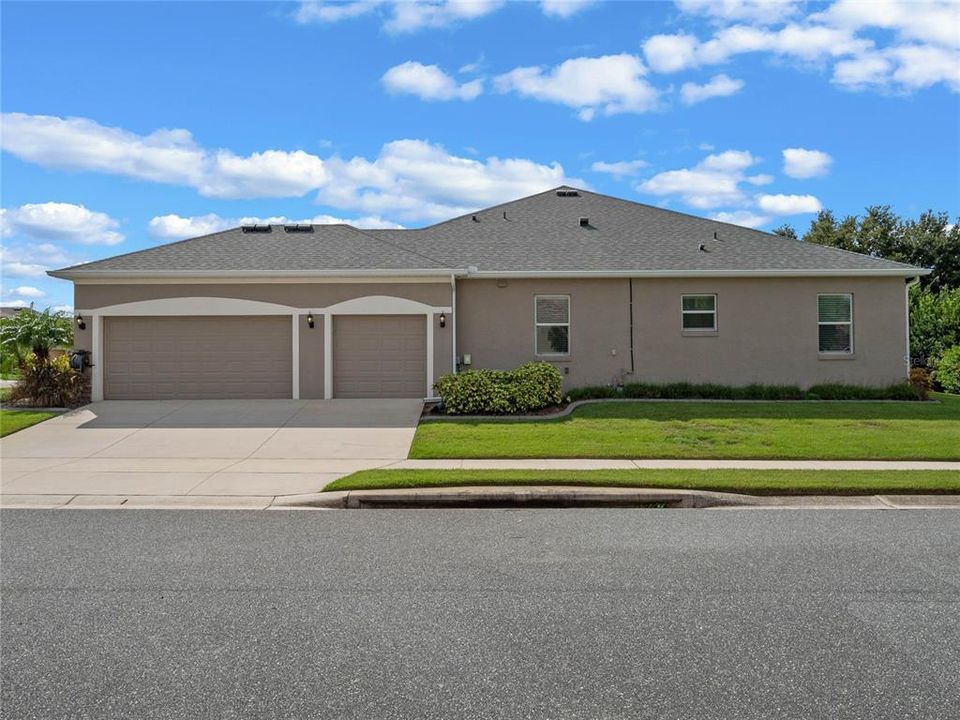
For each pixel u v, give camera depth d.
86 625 4.74
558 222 21.38
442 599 5.23
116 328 16.98
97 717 3.56
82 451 12.09
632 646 4.39
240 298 16.92
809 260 18.84
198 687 3.88
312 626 4.72
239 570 5.93
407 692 3.82
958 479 9.34
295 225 20.03
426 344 17.14
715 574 5.80
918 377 18.25
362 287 17.03
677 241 20.00
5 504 8.49
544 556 6.36
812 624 4.74
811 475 9.60
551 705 3.68
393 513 8.16
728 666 4.12
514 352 18.36
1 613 4.96
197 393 17.03
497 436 12.93
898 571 5.88
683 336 18.48
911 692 3.82
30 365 16.38
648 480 9.16
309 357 16.98
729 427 13.75
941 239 37.88
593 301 18.47
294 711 3.62
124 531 7.25
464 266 18.20
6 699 3.75
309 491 9.06
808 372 18.50
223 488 9.28
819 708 3.65
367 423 14.41
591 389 17.91
